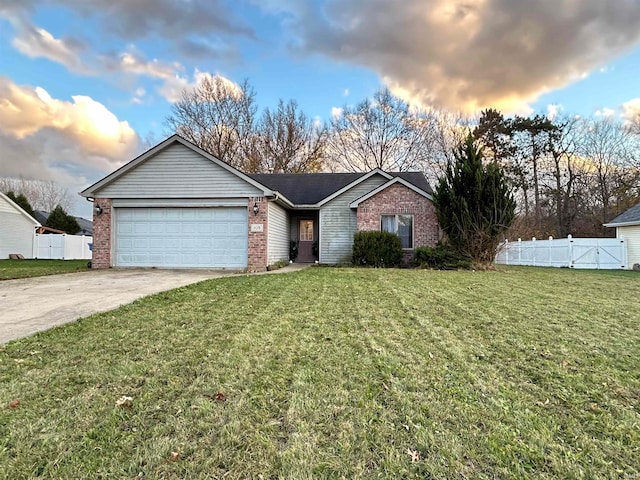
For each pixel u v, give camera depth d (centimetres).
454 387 287
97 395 271
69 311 546
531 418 242
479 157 1253
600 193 2675
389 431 226
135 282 874
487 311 544
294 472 189
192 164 1246
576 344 392
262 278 923
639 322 484
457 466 194
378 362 337
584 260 1559
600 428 232
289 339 403
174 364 331
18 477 184
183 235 1253
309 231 1727
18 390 278
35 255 2259
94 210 1255
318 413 246
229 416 242
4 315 521
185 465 194
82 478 184
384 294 684
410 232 1442
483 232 1231
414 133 2975
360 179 1548
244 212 1243
